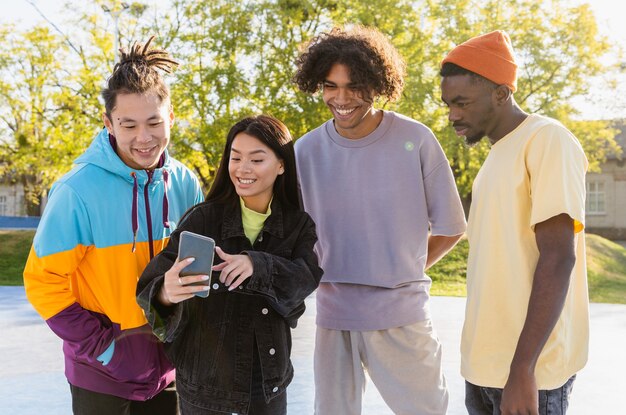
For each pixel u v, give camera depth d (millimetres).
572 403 4961
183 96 19750
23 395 5027
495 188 2436
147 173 2695
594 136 22938
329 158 3029
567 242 2215
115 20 21000
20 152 22641
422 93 18609
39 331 7781
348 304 2992
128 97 2541
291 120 18938
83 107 21797
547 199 2227
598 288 13906
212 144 19734
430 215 3059
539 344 2170
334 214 3018
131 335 2678
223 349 2539
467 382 2670
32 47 22141
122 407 2730
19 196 42094
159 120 2592
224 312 2543
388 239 2969
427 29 20203
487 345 2471
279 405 2652
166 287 2238
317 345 3092
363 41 2801
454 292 12188
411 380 2990
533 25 20766
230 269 2305
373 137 2963
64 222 2535
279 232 2602
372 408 4680
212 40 19906
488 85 2404
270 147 2539
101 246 2617
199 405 2549
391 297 2963
